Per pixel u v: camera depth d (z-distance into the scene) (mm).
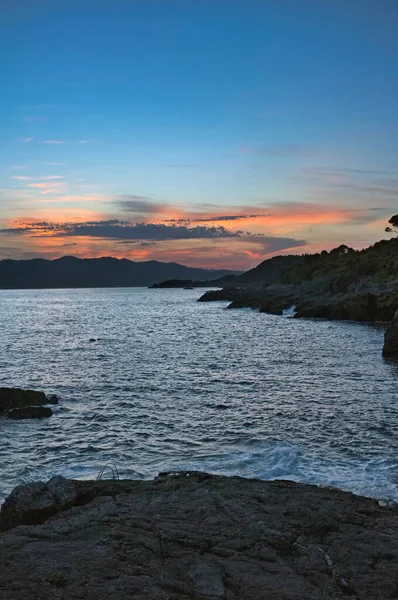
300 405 24766
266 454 17375
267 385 30188
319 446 18219
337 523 8719
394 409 23719
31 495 9414
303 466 16031
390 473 15195
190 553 6949
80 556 6512
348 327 71188
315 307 88375
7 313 120750
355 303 81875
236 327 74625
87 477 15711
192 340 57219
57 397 26922
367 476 14977
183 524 8070
